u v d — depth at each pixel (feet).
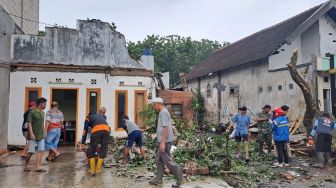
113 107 49.57
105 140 27.94
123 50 51.47
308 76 56.75
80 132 47.83
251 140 51.21
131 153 33.99
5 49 44.19
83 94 48.44
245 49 84.48
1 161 33.76
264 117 40.04
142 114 50.14
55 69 47.57
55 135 34.09
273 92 65.57
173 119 51.96
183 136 45.52
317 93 55.47
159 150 22.89
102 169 29.37
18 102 45.93
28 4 57.82
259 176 30.12
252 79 73.41
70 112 56.44
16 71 46.26
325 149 35.29
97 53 49.80
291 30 66.28
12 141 45.16
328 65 56.54
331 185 27.91
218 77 88.48
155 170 28.50
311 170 33.65
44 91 46.91
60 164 31.94
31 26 60.70
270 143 39.78
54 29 48.49
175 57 126.11
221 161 31.45
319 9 64.54
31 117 27.71
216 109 88.89
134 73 51.06
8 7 45.83
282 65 68.44
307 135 44.80
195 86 103.30
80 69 48.57
